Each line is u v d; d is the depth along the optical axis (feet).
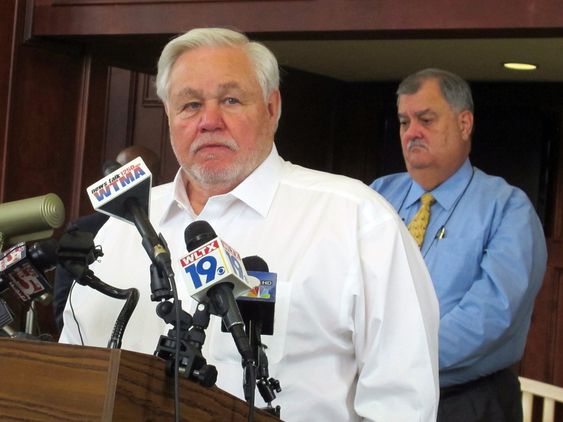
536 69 20.85
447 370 12.99
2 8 18.66
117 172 7.42
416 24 15.44
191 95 9.19
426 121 14.25
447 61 20.84
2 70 18.67
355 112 23.95
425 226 13.97
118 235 9.75
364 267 8.72
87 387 5.81
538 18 14.71
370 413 8.50
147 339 9.18
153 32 17.51
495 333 12.94
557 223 21.94
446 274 13.47
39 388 5.95
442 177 14.15
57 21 18.45
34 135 19.20
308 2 16.19
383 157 23.84
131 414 5.90
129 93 23.63
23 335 7.70
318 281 8.73
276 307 8.66
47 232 8.51
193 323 6.70
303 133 23.00
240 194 9.21
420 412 8.43
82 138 19.79
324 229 8.90
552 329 21.58
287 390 8.59
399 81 23.54
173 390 6.29
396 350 8.55
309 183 9.31
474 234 13.62
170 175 23.39
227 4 16.81
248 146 9.20
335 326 8.72
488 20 14.99
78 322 9.48
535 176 22.20
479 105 22.67
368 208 8.98
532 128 22.25
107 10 17.97
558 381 21.48
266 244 9.04
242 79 9.18
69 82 19.66
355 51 20.36
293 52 20.77
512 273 13.24
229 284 6.72
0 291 8.08
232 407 6.74
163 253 6.91
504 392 13.33
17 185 18.95
